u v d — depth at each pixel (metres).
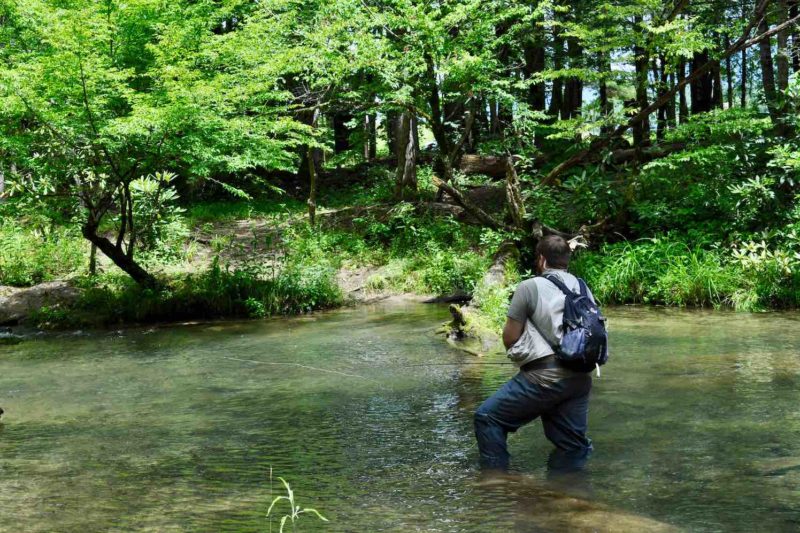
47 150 11.45
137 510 3.96
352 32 14.32
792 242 12.51
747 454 4.71
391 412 6.19
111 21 11.59
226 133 11.91
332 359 8.74
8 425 6.00
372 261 16.05
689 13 18.52
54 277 14.19
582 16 18.84
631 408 5.97
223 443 5.34
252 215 20.50
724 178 14.43
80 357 9.23
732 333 9.53
